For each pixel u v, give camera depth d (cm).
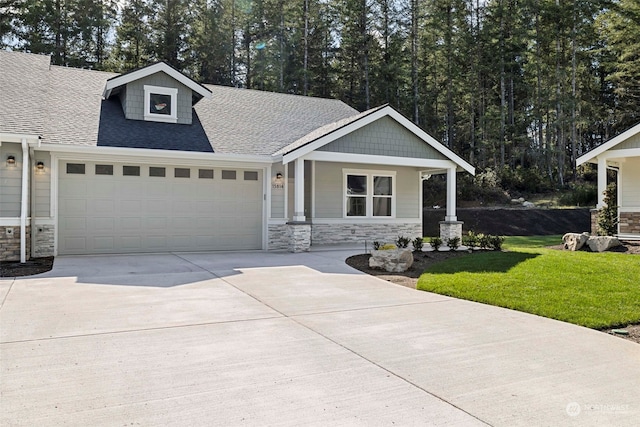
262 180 1391
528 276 847
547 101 3400
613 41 3403
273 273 930
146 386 373
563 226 2406
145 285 792
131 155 1194
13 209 1048
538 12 3309
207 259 1127
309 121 1666
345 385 381
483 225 2356
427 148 1499
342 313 625
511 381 394
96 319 571
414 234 1698
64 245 1168
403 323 579
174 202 1284
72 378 388
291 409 335
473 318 607
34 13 3064
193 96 1485
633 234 1485
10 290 738
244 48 3903
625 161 1565
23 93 1234
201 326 549
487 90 3853
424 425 314
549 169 3334
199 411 330
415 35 3447
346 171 1576
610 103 3994
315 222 1525
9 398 348
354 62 3675
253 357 445
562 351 477
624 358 457
